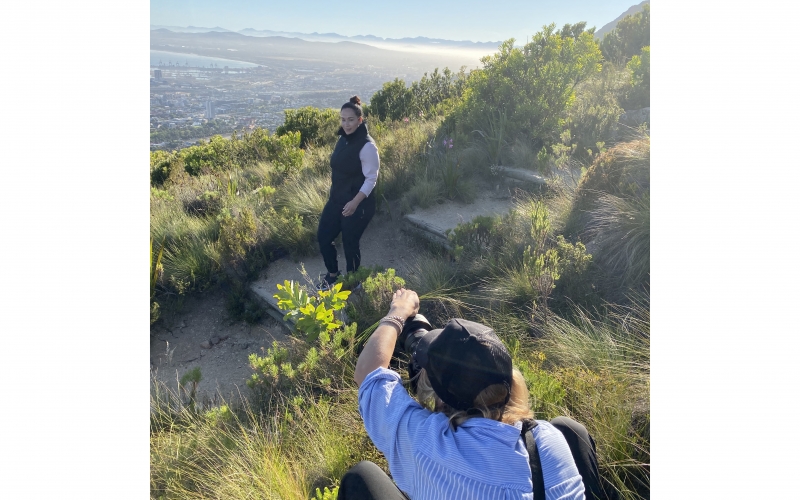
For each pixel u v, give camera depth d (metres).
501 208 2.59
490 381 1.08
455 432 1.08
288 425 2.17
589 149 2.51
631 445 1.87
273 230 3.08
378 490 1.27
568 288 2.39
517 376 1.17
